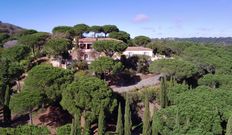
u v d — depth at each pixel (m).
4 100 72.31
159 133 61.19
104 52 101.56
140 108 78.31
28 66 99.56
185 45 144.25
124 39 136.00
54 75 68.81
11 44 141.50
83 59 107.44
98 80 67.62
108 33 141.00
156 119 59.19
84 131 59.38
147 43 141.25
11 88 84.44
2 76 80.25
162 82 74.31
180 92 75.00
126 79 94.69
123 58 103.19
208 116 55.47
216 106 61.09
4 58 93.56
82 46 119.81
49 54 103.25
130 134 62.00
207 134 51.31
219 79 89.94
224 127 60.53
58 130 57.84
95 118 63.03
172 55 131.88
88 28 135.62
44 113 73.75
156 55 126.19
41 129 51.56
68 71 73.12
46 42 110.75
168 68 88.50
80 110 63.59
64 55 105.00
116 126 65.81
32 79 68.38
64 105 64.88
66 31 125.88
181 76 88.56
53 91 67.81
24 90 68.69
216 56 116.31
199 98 64.81
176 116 55.47
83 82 65.56
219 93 70.19
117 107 72.31
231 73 105.12
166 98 74.38
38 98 64.94
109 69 87.06
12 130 49.91
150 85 89.38
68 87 64.75
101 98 63.28
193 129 52.88
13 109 64.81
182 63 90.06
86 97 62.62
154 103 80.56
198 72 96.62
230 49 156.38
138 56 106.69
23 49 101.25
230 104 67.62
